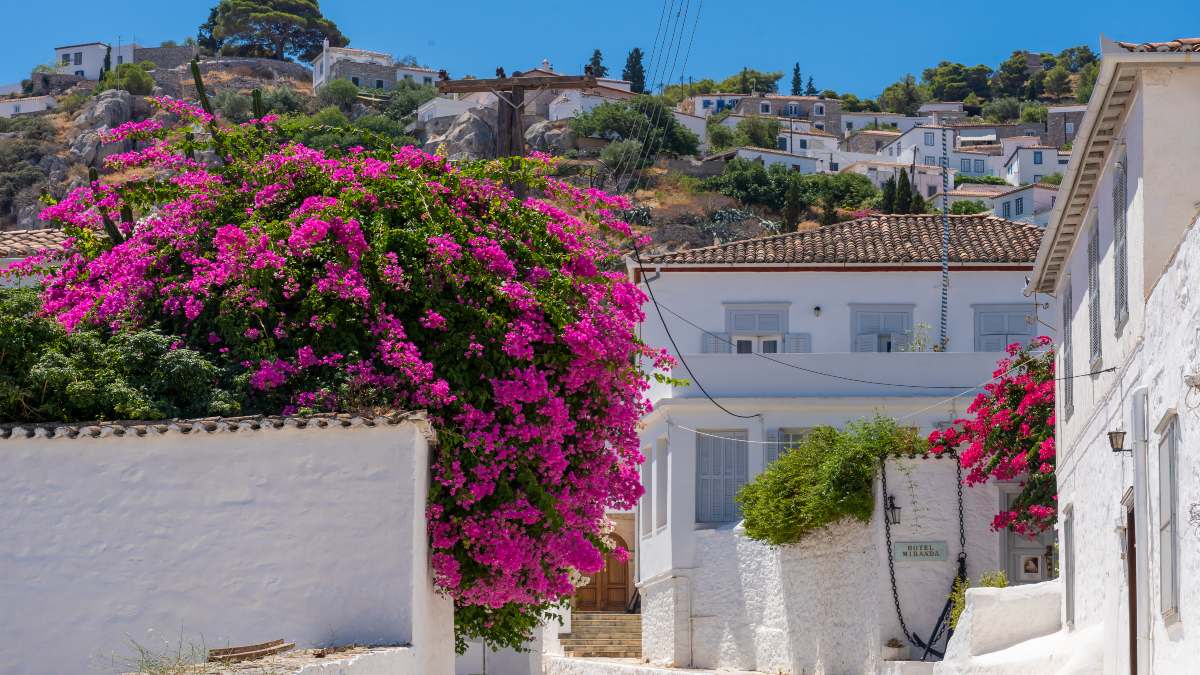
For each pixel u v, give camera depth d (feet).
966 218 127.13
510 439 52.54
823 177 341.82
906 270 118.21
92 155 335.06
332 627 45.29
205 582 45.24
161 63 486.38
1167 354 41.86
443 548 51.13
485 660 88.94
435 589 52.01
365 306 52.01
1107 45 47.14
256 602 45.32
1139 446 46.06
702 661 104.63
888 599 75.66
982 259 117.29
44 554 44.93
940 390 107.55
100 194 57.52
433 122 386.11
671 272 118.73
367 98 429.79
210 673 33.86
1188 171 47.24
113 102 362.74
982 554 75.66
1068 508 66.08
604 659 117.70
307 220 52.54
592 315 55.67
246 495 45.68
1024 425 74.13
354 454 45.98
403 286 52.42
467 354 52.49
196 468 45.65
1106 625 55.31
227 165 58.03
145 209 58.65
